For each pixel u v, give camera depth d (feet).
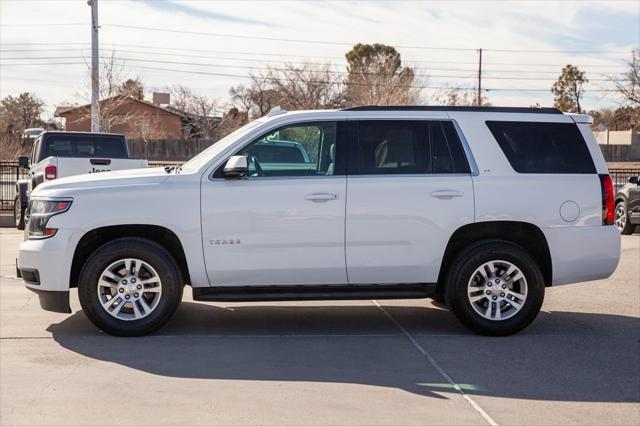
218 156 23.84
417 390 18.35
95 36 104.63
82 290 23.20
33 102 220.84
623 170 83.05
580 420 16.39
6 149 114.11
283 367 20.35
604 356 21.70
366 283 24.03
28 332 24.23
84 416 16.44
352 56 234.99
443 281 24.63
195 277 23.53
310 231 23.52
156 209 23.25
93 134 51.67
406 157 24.21
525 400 17.69
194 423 16.01
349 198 23.61
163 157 168.14
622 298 30.81
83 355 21.47
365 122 24.34
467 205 23.88
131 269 23.52
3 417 16.35
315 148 24.22
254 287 23.81
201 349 22.22
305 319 26.58
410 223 23.75
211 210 23.36
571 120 24.95
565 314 27.66
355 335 24.13
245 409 16.92
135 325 23.39
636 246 47.50
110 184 23.52
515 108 25.00
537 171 24.35
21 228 56.49
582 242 24.29
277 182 23.57
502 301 24.03
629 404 17.48
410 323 26.03
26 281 23.88
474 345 22.89
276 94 192.24
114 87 146.61
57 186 23.71
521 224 24.39
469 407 17.16
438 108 24.71
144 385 18.69
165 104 216.13
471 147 24.31
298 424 15.97
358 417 16.42
